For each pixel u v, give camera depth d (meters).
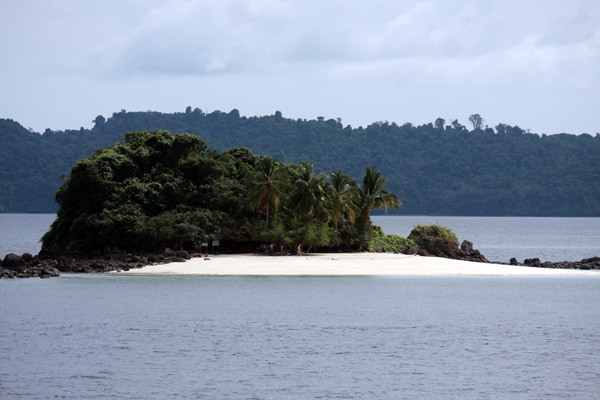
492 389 94.62
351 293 178.50
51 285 187.00
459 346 118.31
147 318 141.50
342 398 90.50
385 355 111.75
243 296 171.38
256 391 93.06
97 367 103.50
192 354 111.50
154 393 92.00
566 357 111.12
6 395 90.88
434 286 193.88
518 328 134.25
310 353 112.75
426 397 91.31
